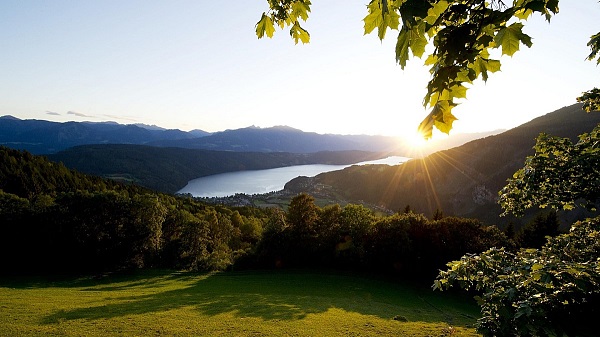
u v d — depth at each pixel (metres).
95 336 18.45
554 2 2.03
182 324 21.31
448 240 42.56
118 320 21.66
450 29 2.11
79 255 47.50
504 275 4.50
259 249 49.94
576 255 6.43
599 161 6.81
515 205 8.40
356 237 46.12
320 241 47.66
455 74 2.07
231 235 74.81
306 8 4.31
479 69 2.27
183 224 60.22
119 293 32.88
